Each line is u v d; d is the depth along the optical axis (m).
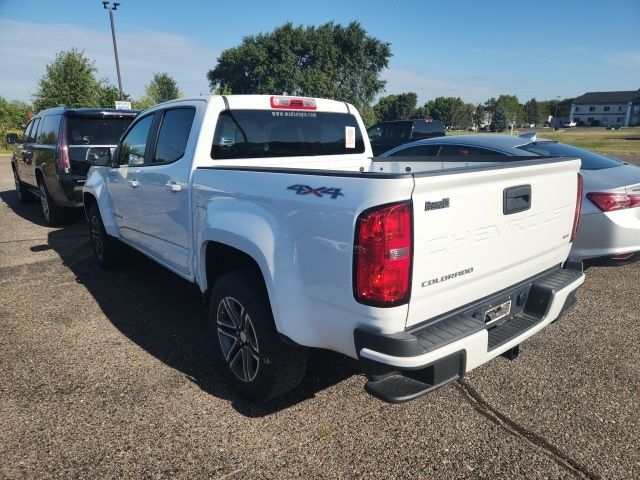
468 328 2.39
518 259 2.77
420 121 14.94
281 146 4.08
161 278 5.64
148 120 4.45
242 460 2.60
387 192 2.09
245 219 2.82
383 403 3.11
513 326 2.80
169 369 3.54
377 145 15.39
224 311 3.19
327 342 2.50
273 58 56.09
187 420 2.94
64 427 2.88
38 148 8.46
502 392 3.22
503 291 2.77
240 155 3.79
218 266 3.47
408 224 2.12
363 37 57.16
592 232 4.85
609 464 2.56
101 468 2.54
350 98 58.66
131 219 4.78
